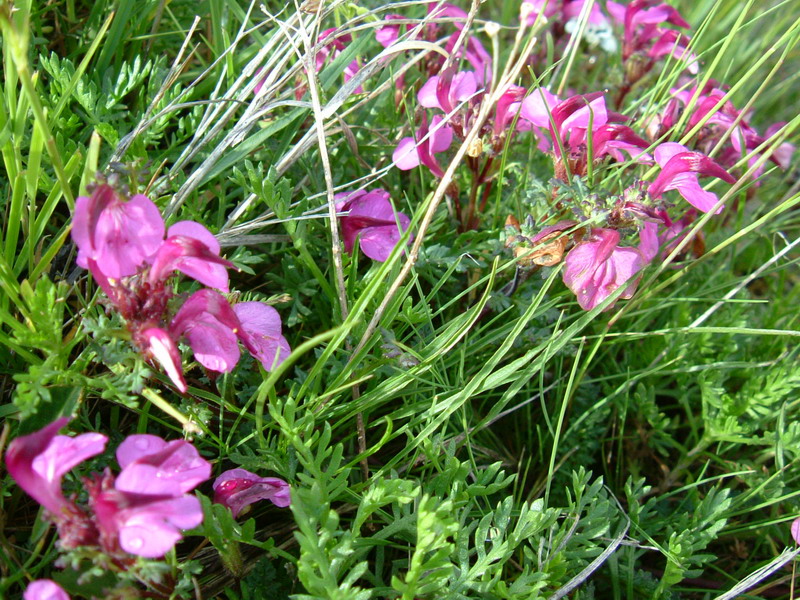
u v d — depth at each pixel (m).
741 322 0.28
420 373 0.20
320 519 0.17
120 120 0.23
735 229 0.31
